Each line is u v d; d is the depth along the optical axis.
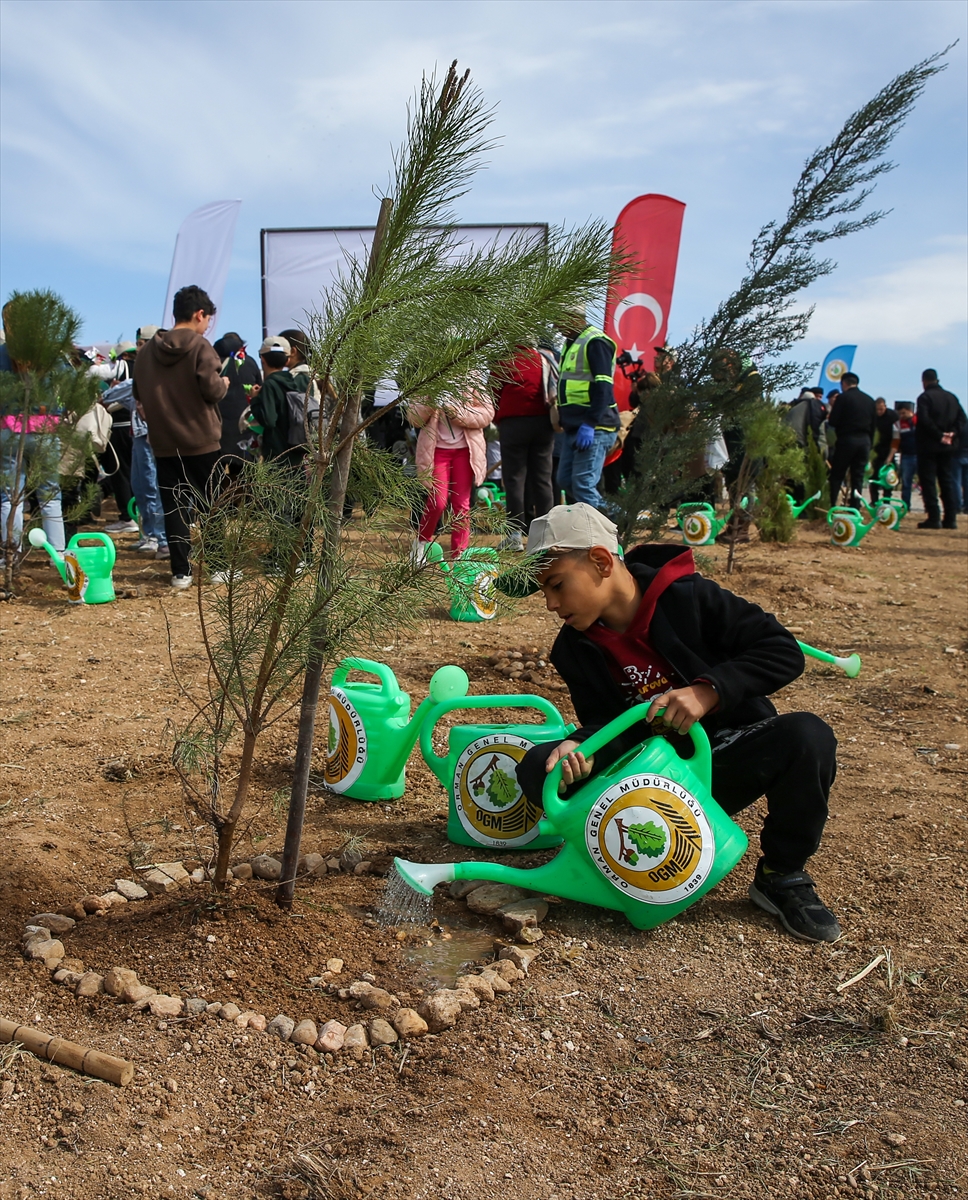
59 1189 1.73
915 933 2.66
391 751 3.45
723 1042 2.20
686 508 10.07
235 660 2.34
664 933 2.67
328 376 2.18
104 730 4.07
